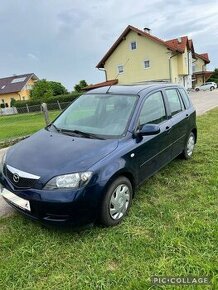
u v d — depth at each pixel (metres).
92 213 3.24
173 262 2.84
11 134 10.34
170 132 4.75
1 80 66.94
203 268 2.73
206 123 9.95
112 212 3.47
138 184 3.97
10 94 62.88
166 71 36.19
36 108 35.56
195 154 6.19
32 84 64.88
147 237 3.28
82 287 2.61
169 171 5.25
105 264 2.89
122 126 3.92
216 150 6.49
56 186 3.11
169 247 3.06
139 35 36.38
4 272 2.81
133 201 4.14
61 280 2.71
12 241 3.28
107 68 39.72
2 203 4.27
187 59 41.34
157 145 4.34
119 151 3.54
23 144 3.94
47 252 3.09
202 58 57.50
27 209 3.27
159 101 4.72
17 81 64.56
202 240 3.17
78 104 4.68
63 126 4.30
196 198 4.20
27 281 2.72
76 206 3.10
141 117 4.12
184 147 5.59
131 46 37.44
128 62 38.16
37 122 15.73
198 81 56.41
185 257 2.89
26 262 2.96
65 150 3.50
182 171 5.25
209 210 3.79
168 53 35.50
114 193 3.47
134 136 3.87
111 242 3.20
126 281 2.66
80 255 3.03
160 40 35.41
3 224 3.67
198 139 7.55
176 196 4.30
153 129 3.81
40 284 2.68
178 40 40.38
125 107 4.16
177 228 3.41
